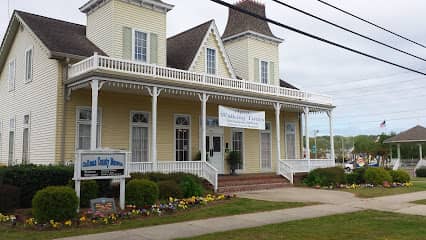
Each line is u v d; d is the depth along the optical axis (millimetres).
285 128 26375
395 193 17500
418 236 8469
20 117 20000
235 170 23109
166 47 22781
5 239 8438
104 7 19547
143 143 19172
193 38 22641
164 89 17141
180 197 14492
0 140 22406
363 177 21625
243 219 10773
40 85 18094
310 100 23984
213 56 22516
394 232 8906
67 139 16594
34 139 18172
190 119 21188
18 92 20516
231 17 26750
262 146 25000
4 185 11820
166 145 20047
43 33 18016
